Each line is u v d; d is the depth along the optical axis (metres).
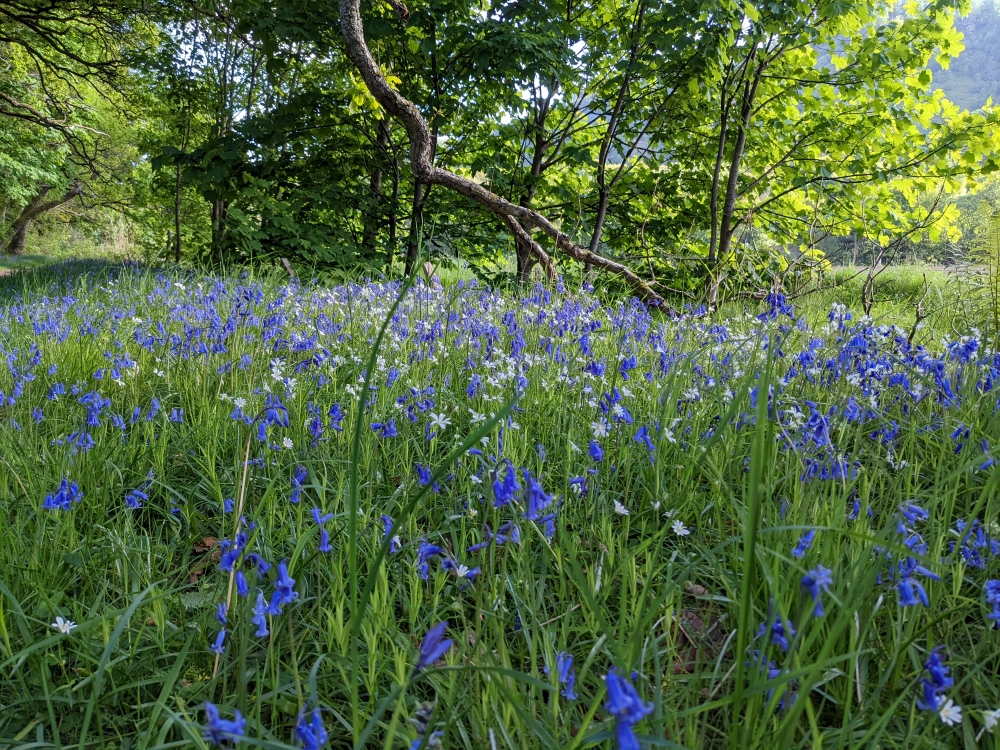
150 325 5.39
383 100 9.30
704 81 11.03
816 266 7.82
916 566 1.85
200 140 17.59
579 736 1.43
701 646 2.06
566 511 2.80
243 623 1.69
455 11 11.66
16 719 1.97
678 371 3.92
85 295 7.09
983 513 2.69
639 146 12.84
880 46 10.57
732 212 11.48
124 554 2.42
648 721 1.50
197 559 2.83
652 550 2.66
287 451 3.26
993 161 10.30
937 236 10.34
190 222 21.27
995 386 3.31
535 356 4.28
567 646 2.16
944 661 2.00
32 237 50.47
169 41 15.39
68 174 35.75
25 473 2.99
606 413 3.33
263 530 2.56
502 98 12.56
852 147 11.43
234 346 4.57
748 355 4.33
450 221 13.26
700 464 3.00
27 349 4.77
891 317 6.61
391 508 2.70
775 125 11.80
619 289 9.06
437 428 3.17
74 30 18.48
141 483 3.20
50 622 2.21
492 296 6.91
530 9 11.21
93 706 1.75
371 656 1.89
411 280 1.35
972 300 5.70
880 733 1.54
